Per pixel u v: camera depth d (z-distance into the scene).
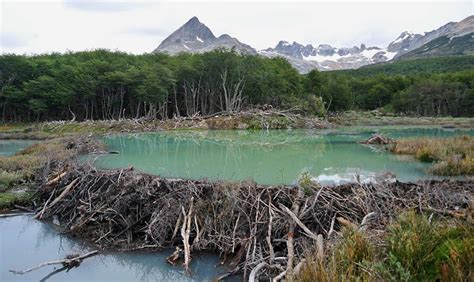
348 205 8.91
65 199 11.17
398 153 20.72
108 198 10.31
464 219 7.47
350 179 13.54
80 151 21.50
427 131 40.72
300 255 6.90
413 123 55.34
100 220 9.91
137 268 7.82
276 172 15.29
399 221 5.92
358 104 95.75
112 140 30.50
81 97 58.47
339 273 4.96
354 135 34.62
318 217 8.53
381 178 12.14
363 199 9.09
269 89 64.88
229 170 15.88
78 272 7.66
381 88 94.56
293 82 73.62
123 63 69.44
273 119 45.56
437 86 78.12
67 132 39.19
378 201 9.06
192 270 7.59
